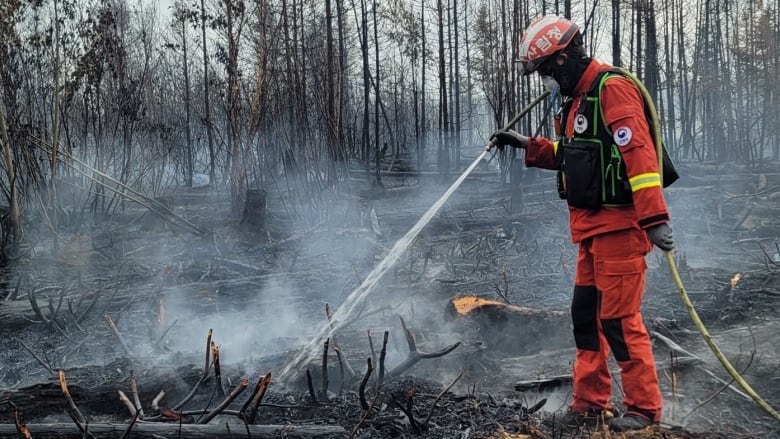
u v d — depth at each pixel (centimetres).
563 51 332
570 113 340
